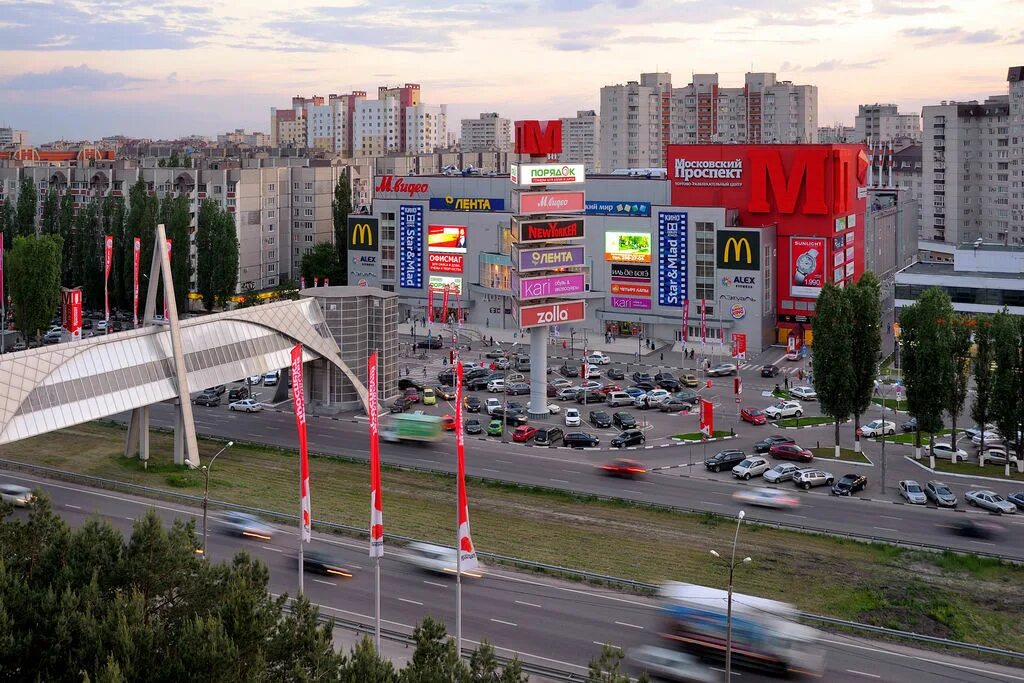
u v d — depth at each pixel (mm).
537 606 94875
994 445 149375
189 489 127688
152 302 140500
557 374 197125
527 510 123375
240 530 113438
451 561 104688
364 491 129750
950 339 139250
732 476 137750
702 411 143750
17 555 82812
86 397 126875
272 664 73562
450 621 91375
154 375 135000
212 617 72625
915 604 97188
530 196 163375
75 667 70375
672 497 128250
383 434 154250
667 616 88062
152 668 70750
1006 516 121750
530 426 162375
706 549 110875
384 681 69188
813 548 111375
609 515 121750
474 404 171750
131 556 80062
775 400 178500
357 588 98812
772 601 89688
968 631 92250
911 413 140875
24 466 134250
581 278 168375
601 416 162625
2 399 118562
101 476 132125
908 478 136125
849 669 83312
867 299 142875
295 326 159125
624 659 83875
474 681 68938
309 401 170625
